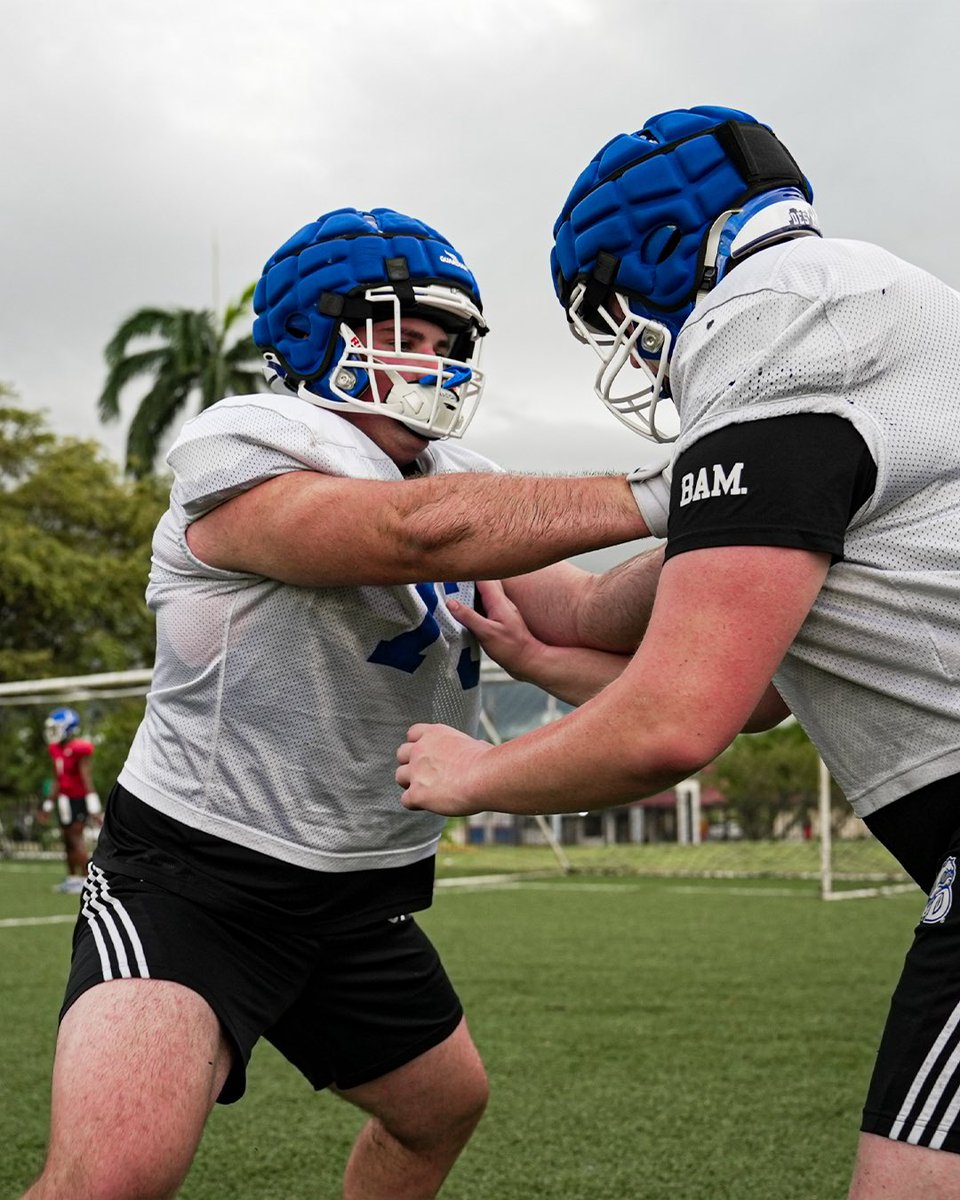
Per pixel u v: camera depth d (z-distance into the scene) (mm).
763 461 1435
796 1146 3533
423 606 2051
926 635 1491
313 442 1942
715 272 1662
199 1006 1904
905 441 1466
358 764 2090
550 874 14102
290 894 2082
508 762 1574
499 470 2379
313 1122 3873
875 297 1495
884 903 10250
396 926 2230
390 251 2051
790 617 1431
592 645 2246
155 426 33094
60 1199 1706
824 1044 4797
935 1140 1411
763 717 2064
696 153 1645
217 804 2061
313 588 1976
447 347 2166
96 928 1976
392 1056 2238
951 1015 1435
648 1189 3191
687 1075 4320
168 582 2076
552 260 1844
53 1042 4891
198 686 2051
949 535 1496
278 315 2117
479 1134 3668
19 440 28547
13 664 25406
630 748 1444
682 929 8352
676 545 1480
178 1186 1824
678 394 1621
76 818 11977
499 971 6559
